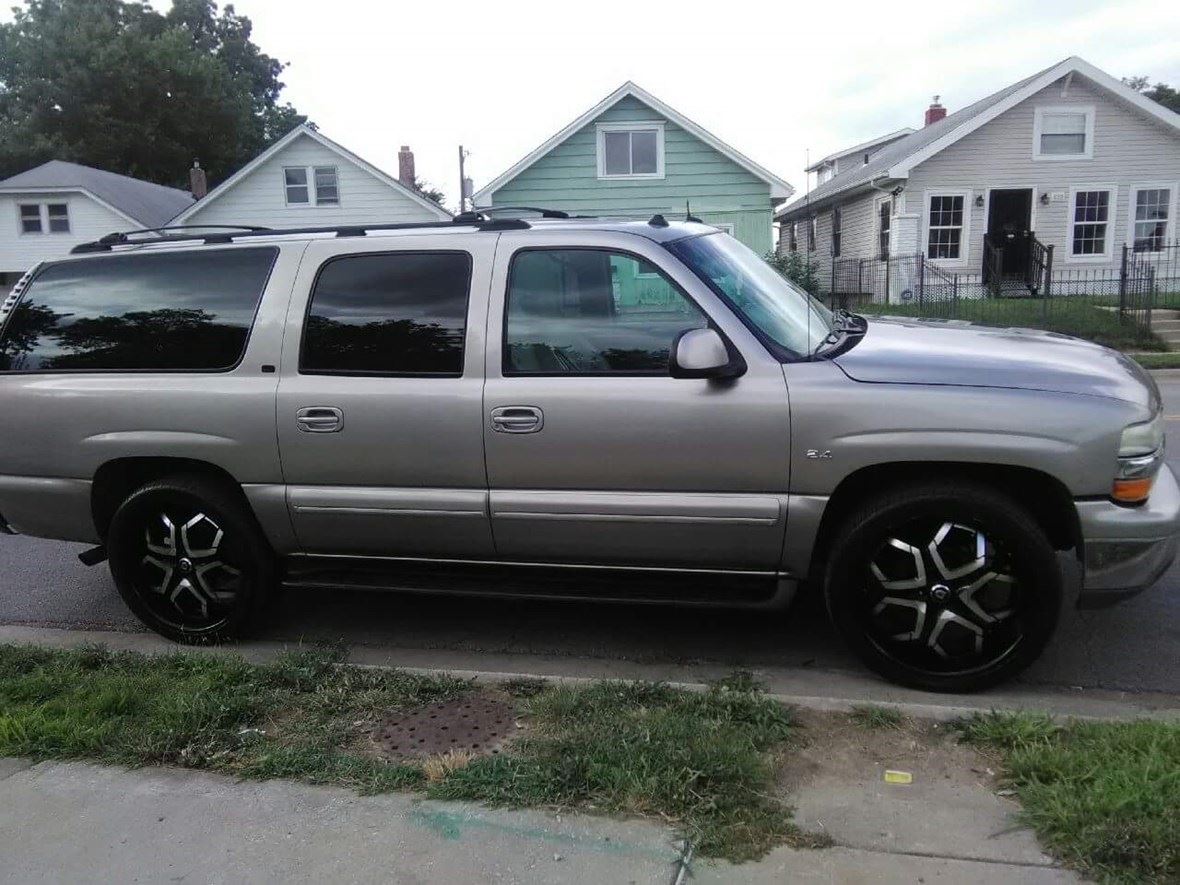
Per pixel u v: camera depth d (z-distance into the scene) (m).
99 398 4.25
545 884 2.53
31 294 4.50
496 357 3.82
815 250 29.33
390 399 3.88
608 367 3.73
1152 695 3.62
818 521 3.58
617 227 3.89
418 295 3.95
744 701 3.39
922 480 3.54
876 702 3.40
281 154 27.91
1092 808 2.63
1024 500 3.64
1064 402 3.35
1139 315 17.09
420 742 3.27
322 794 2.97
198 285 4.23
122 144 44.66
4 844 2.81
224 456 4.12
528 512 3.82
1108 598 3.46
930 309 18.83
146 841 2.79
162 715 3.45
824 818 2.74
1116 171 21.11
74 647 4.34
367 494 3.99
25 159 42.34
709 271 3.82
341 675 3.79
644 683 3.62
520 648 4.33
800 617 4.57
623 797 2.85
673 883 2.50
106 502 4.47
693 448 3.61
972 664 3.59
